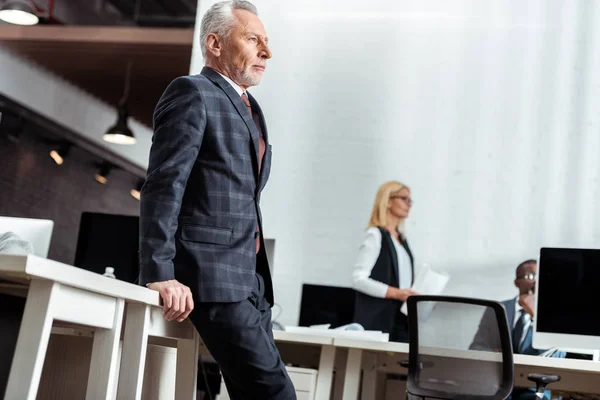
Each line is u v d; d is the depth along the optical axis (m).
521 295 4.77
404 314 5.09
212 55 1.98
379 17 5.91
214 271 1.79
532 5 5.67
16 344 1.46
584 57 5.53
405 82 5.80
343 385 3.59
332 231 5.71
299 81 5.93
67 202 9.52
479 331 3.02
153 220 1.73
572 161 5.43
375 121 5.79
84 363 2.08
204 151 1.85
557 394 3.78
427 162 5.65
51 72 8.86
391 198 5.50
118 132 8.57
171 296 1.69
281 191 5.82
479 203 5.51
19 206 9.02
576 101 5.49
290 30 6.00
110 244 3.76
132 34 7.72
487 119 5.61
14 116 8.74
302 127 5.88
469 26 5.75
